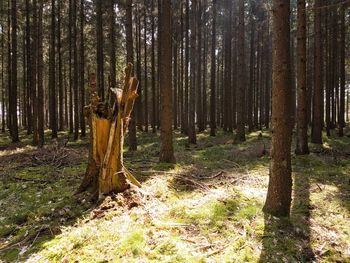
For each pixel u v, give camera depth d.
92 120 6.43
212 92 20.94
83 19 20.55
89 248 4.36
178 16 25.06
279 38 5.16
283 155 5.44
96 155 6.52
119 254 4.18
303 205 6.14
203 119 25.16
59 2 21.20
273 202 5.52
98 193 6.28
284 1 5.10
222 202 6.09
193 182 7.48
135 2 23.67
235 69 25.55
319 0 14.29
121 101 6.34
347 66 29.64
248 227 4.98
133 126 13.64
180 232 4.88
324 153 12.02
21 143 17.75
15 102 18.34
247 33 29.22
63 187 7.44
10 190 7.35
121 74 28.25
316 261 4.22
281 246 4.49
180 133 22.89
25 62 26.77
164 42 9.72
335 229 5.09
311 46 25.44
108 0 19.47
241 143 15.65
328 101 18.80
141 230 4.77
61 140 18.70
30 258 4.27
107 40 24.00
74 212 5.70
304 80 11.20
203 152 13.11
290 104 5.38
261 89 29.75
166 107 9.85
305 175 8.64
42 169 9.36
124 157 11.78
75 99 19.17
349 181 7.76
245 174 8.59
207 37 28.28
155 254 4.18
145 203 5.98
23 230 5.21
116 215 5.44
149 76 32.34
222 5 23.06
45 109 34.81
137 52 23.64
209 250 4.36
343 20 18.36
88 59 26.66
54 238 4.78
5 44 27.94
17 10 21.52
